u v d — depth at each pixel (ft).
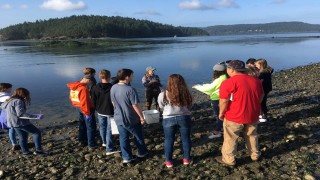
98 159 14.62
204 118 20.70
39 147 15.61
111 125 14.53
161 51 100.37
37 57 87.35
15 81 44.78
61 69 57.67
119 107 13.12
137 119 13.37
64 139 18.43
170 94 12.37
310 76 38.27
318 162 12.82
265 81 17.28
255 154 13.01
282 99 25.43
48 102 30.09
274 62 61.11
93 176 12.95
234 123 12.34
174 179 12.15
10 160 15.28
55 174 13.30
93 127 15.71
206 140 16.17
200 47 120.88
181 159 13.94
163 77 44.98
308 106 21.79
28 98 15.21
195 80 41.27
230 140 12.66
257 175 12.04
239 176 12.04
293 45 119.96
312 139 15.07
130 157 13.76
